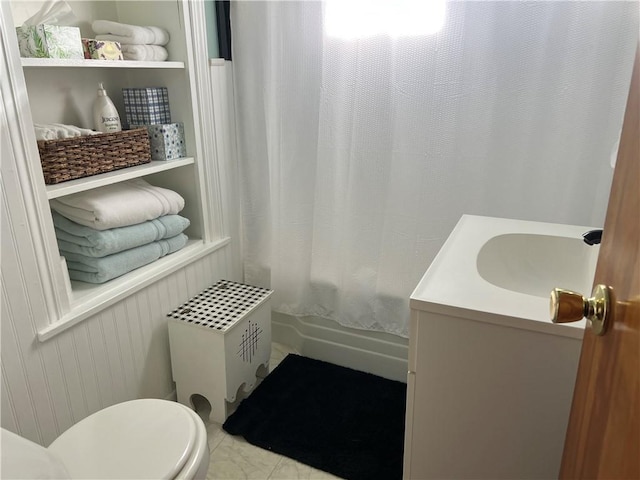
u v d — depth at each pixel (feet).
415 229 5.95
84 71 5.68
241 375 5.95
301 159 6.40
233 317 5.70
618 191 2.12
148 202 5.46
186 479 3.44
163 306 5.81
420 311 3.34
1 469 2.45
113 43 5.07
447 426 3.59
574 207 5.20
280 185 6.61
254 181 6.84
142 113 5.83
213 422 5.95
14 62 3.89
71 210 5.05
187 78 5.79
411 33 5.26
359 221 6.22
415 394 3.59
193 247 6.27
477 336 3.25
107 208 4.99
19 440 2.69
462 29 5.04
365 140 5.84
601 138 4.90
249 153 6.73
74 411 4.84
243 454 5.48
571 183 5.15
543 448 3.37
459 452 3.64
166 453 3.56
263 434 5.71
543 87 4.98
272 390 6.47
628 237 1.88
